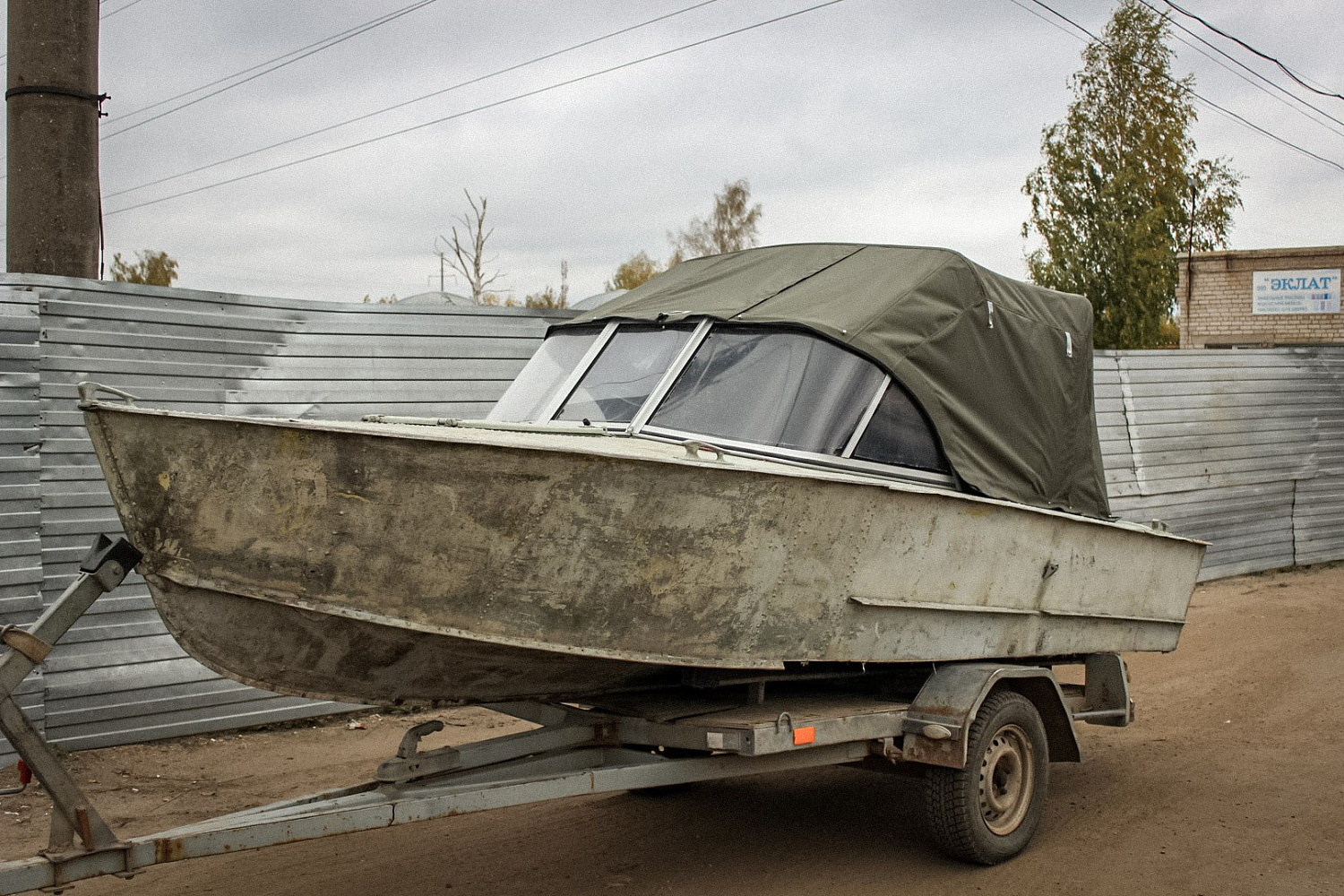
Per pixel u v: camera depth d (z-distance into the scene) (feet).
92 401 11.25
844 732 15.43
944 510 16.01
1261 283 76.23
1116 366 45.06
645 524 12.87
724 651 13.93
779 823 19.01
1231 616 39.24
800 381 16.22
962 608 16.55
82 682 22.39
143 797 19.95
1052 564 18.31
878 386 16.65
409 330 27.78
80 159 24.13
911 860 17.01
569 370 18.34
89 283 22.86
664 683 15.64
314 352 26.18
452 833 18.45
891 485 15.01
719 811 19.71
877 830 18.60
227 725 24.39
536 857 17.16
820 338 16.52
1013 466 18.29
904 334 17.08
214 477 11.55
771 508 13.73
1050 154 79.46
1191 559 22.63
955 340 17.76
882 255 18.72
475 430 15.87
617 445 14.48
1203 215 82.69
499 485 12.16
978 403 17.98
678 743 14.74
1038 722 17.61
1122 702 20.90
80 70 24.11
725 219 156.46
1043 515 17.83
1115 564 20.03
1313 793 19.80
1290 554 50.78
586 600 12.86
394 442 11.72
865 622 15.28
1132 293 75.87
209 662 12.78
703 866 16.76
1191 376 47.37
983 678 16.35
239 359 25.04
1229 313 77.30
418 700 14.03
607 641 13.15
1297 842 17.25
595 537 12.67
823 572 14.53
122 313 23.30
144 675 23.22
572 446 12.57
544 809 19.89
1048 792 20.57
